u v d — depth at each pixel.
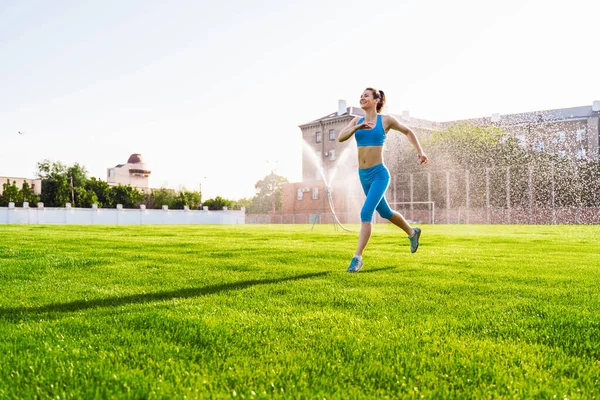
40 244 9.09
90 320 2.76
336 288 3.90
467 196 40.75
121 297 3.54
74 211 41.31
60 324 2.66
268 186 79.31
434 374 1.90
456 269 5.11
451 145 44.81
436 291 3.78
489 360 2.06
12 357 2.06
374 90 5.25
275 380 1.80
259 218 53.94
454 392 1.71
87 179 56.22
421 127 56.72
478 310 3.06
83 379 1.82
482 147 43.75
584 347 2.26
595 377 1.87
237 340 2.35
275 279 4.44
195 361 2.06
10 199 46.75
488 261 5.94
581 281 4.29
